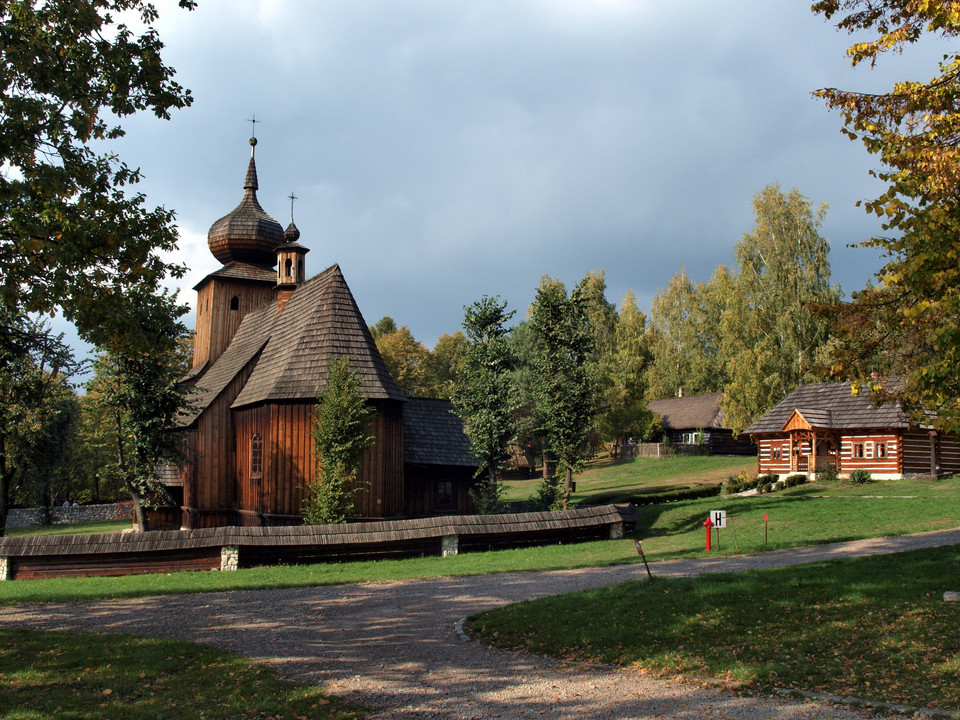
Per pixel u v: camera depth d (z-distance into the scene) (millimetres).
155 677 11695
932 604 12320
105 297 15461
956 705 8750
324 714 9867
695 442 75188
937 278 10125
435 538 27375
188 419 40812
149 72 15969
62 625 16016
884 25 11531
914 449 42938
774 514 31172
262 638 14445
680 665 11133
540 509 34969
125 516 64562
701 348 84000
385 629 15078
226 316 49531
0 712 9977
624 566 21891
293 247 44938
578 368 35062
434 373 99375
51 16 15062
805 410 45000
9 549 24406
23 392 38562
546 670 11656
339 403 30938
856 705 9078
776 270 55938
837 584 14172
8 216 14578
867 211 10742
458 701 10234
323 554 26281
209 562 25234
